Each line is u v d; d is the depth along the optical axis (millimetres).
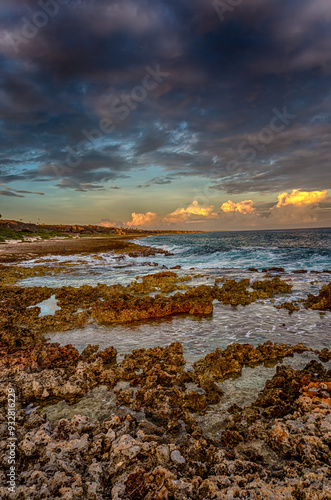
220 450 4266
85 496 3562
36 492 3574
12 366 7348
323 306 12094
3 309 12586
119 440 4465
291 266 23953
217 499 3430
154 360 7648
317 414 4887
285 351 7945
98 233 163250
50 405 5941
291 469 3891
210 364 7254
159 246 59438
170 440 4711
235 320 11156
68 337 9898
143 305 12516
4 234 84188
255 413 5270
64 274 24062
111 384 6664
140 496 3611
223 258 31688
